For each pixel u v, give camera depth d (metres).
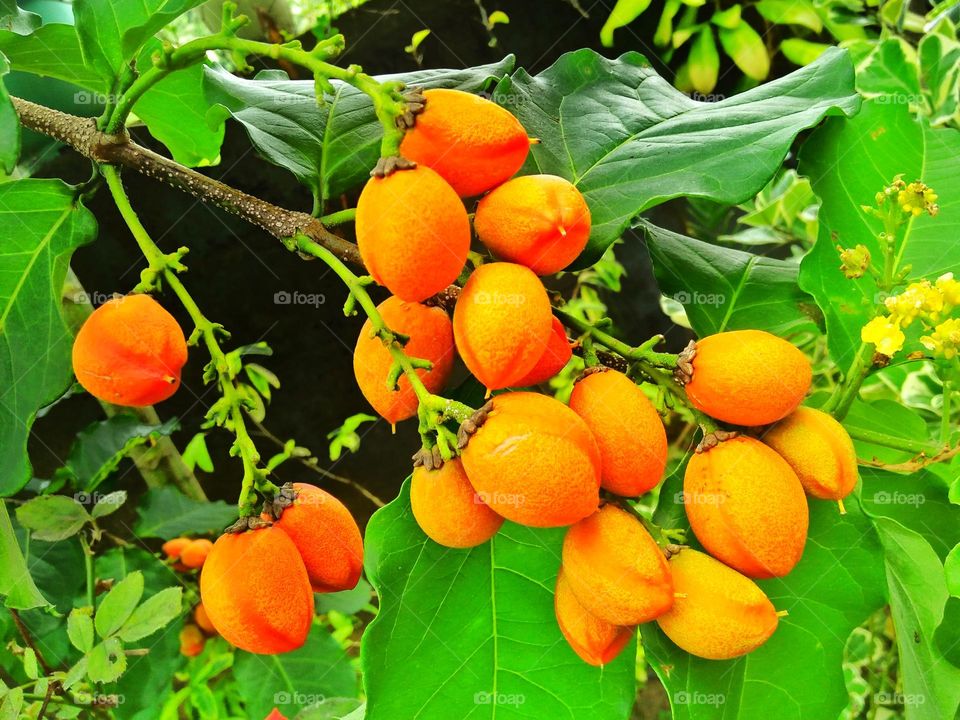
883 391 0.37
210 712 0.33
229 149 0.39
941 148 0.22
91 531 0.32
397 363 0.16
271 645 0.17
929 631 0.19
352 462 0.44
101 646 0.26
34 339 0.19
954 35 0.34
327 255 0.17
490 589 0.18
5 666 0.30
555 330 0.16
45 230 0.20
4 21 0.23
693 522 0.16
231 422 0.17
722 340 0.16
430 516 0.16
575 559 0.15
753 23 0.47
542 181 0.15
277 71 0.25
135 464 0.33
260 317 0.41
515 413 0.14
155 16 0.18
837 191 0.22
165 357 0.17
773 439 0.17
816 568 0.19
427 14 0.44
